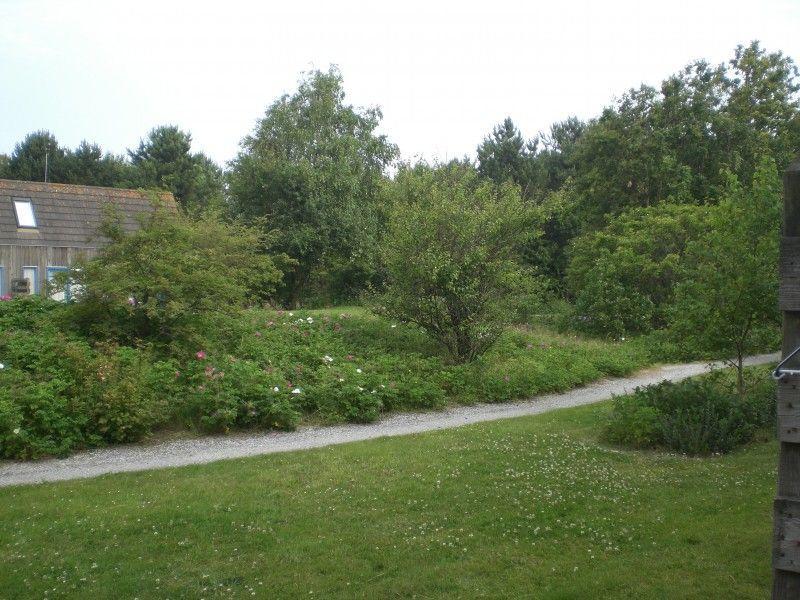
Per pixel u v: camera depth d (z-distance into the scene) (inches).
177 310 526.6
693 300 466.0
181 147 2046.0
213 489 303.3
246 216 1171.3
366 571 215.9
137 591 202.8
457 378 581.3
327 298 1232.2
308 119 1311.5
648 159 1311.5
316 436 435.8
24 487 312.7
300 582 208.5
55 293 576.1
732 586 198.4
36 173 1908.2
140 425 418.0
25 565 220.2
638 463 345.4
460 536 243.8
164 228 572.4
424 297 625.9
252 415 447.5
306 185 1190.3
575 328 965.8
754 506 268.5
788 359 130.9
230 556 229.6
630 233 1042.7
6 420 375.2
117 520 260.7
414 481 310.3
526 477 315.0
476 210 635.5
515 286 637.9
